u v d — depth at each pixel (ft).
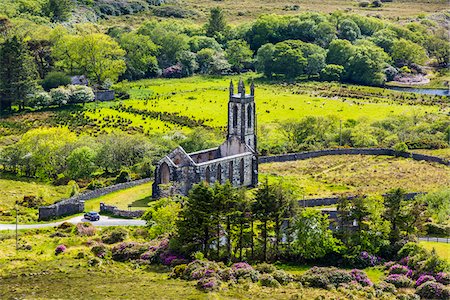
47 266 485.97
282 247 507.30
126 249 510.17
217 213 494.18
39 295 431.43
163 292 437.58
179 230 499.51
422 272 463.83
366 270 486.38
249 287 448.65
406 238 513.45
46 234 551.18
